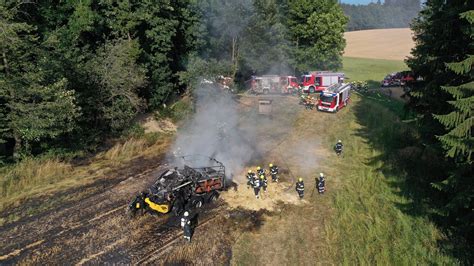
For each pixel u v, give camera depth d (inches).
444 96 784.3
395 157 1004.6
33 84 798.5
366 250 626.5
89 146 992.2
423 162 930.1
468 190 581.9
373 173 937.5
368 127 1310.3
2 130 802.8
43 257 568.4
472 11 592.4
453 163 744.3
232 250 620.7
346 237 665.0
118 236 633.0
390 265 587.2
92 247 599.2
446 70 766.5
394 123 1277.1
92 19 1043.3
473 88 590.9
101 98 1019.3
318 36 1950.1
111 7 1136.2
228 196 797.9
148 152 1029.2
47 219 673.0
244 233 669.3
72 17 1036.5
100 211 706.8
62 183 819.4
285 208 763.4
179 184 713.6
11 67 806.5
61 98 820.0
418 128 885.2
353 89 1940.2
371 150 1093.1
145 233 647.1
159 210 671.8
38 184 808.3
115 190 794.8
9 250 580.7
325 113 1473.9
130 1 1170.0
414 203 771.4
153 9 1181.1
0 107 834.2
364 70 2856.8
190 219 700.7
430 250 623.5
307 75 1779.0
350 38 4813.0
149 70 1274.6
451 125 608.4
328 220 721.0
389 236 666.2
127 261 572.1
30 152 887.1
